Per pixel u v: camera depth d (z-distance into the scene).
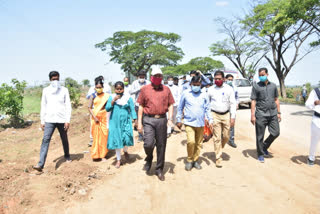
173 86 8.20
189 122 4.76
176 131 8.64
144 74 7.32
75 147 6.95
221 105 5.11
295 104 19.17
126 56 48.34
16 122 10.62
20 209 3.34
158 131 4.44
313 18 17.05
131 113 5.28
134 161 5.61
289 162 5.41
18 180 4.12
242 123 10.41
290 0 17.02
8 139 8.10
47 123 4.98
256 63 32.81
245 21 27.61
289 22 18.23
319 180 4.41
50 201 3.58
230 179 4.50
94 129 5.62
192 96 4.75
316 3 15.66
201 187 4.19
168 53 47.19
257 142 5.46
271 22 19.98
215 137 5.14
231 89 5.12
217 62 48.31
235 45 32.69
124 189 4.13
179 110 4.89
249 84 15.79
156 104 4.39
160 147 4.48
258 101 5.43
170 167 5.18
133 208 3.53
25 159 5.88
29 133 9.15
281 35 25.53
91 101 5.82
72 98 17.00
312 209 3.42
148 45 50.91
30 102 19.41
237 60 33.41
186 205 3.59
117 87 5.05
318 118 5.02
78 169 4.80
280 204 3.57
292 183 4.30
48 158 5.95
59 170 4.81
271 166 5.16
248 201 3.67
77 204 3.60
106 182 4.42
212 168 5.08
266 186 4.18
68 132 9.20
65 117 5.15
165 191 4.06
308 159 5.25
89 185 4.24
